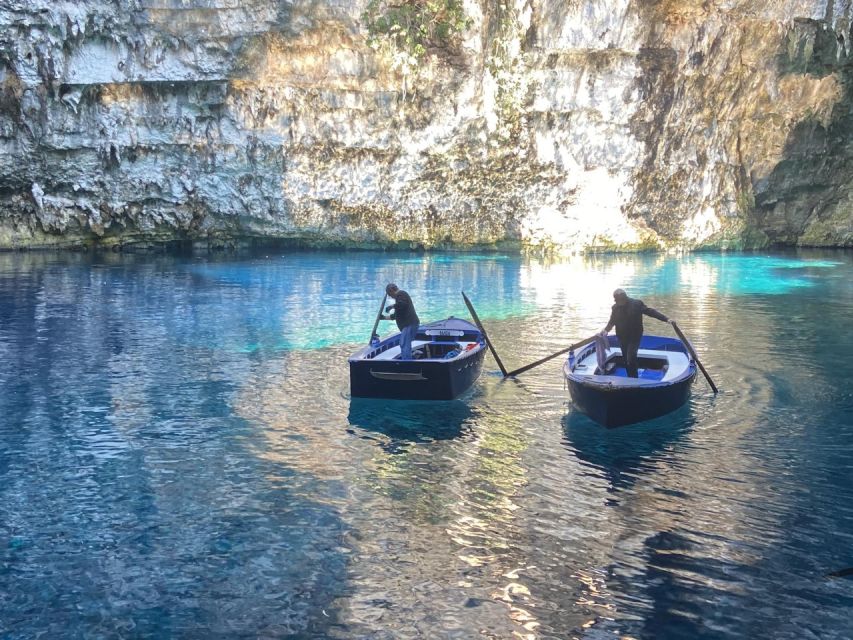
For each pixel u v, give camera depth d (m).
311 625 7.44
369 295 25.30
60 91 34.12
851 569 8.28
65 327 20.17
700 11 35.69
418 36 34.16
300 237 38.94
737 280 29.33
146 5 32.91
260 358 17.06
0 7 31.77
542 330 19.89
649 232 39.47
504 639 7.18
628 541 8.90
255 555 8.70
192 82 35.16
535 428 12.66
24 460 11.41
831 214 42.03
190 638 7.27
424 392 13.93
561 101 36.72
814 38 36.44
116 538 9.12
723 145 39.72
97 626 7.45
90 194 36.72
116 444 12.04
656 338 15.62
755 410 13.41
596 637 7.19
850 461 11.15
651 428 12.59
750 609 7.59
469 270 32.06
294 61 35.12
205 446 11.95
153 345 18.25
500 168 37.84
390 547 8.84
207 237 38.78
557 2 34.72
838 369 16.03
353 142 36.91
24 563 8.57
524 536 9.05
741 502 9.87
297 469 11.07
